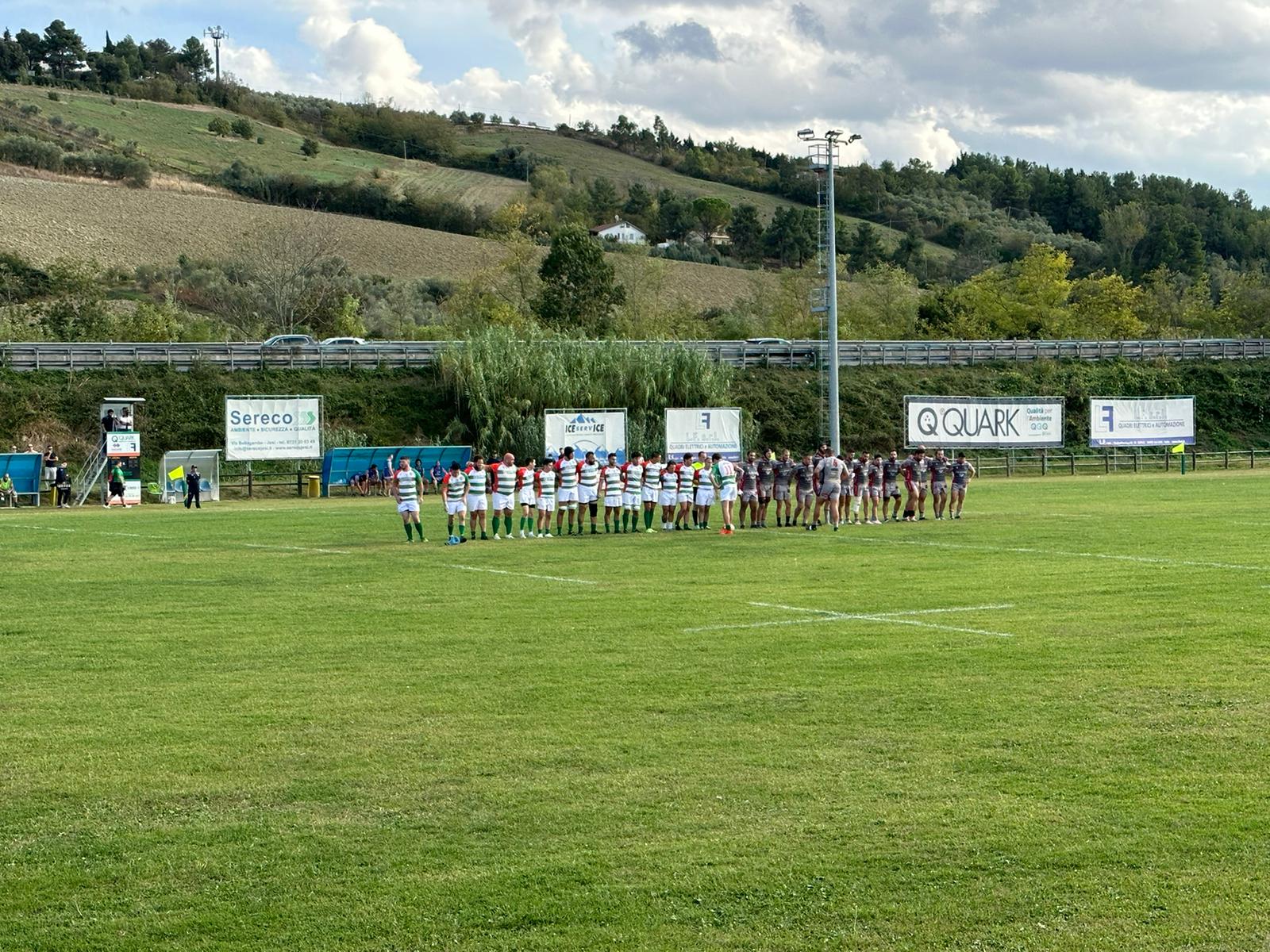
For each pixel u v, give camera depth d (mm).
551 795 12195
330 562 31078
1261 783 12352
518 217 144000
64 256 114875
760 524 41562
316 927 9414
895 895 9859
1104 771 12781
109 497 57031
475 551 33875
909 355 86688
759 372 83062
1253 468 76500
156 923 9500
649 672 17469
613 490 39344
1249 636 19641
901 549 33156
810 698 15867
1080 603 23156
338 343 78625
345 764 13234
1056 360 88812
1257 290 128125
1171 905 9633
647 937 9211
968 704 15516
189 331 96750
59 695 16328
